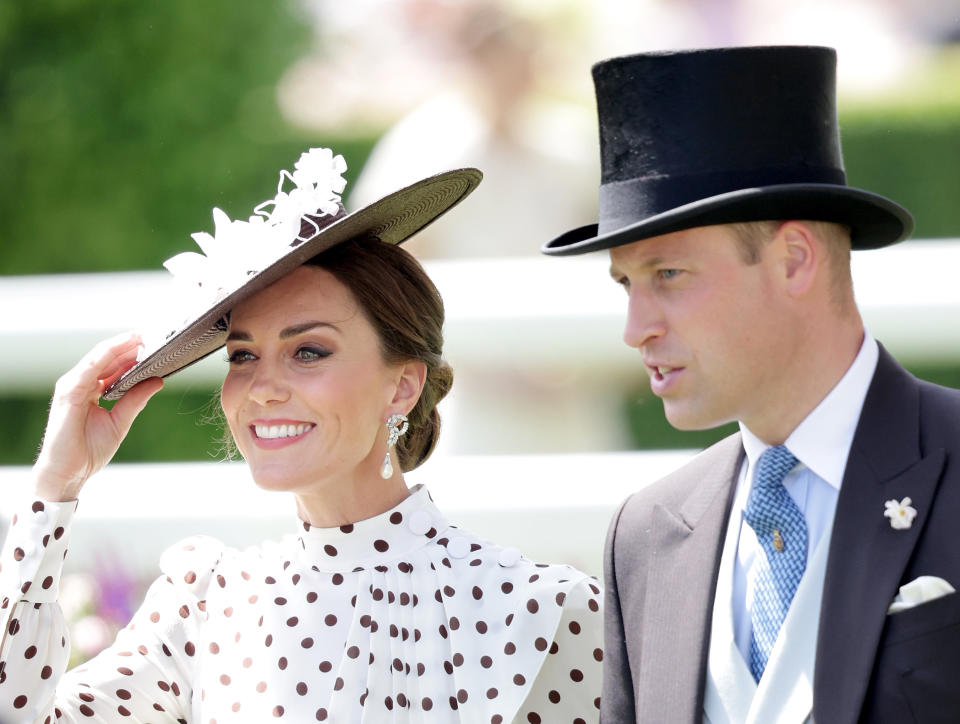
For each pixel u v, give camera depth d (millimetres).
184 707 10539
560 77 24203
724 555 8891
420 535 10344
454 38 21344
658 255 8305
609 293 16500
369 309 10000
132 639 10641
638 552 9258
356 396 9906
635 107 8555
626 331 8508
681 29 35031
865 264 16484
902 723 7758
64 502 10336
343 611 10148
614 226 8617
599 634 10109
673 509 9211
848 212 8312
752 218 8180
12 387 17703
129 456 26844
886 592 7918
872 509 8156
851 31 37562
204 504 15977
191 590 10648
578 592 10094
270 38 32312
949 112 32781
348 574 10250
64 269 31859
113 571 15062
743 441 8961
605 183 8781
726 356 8266
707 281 8242
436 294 10531
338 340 9875
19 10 31703
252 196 32188
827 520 8445
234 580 10578
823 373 8422
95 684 10438
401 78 32906
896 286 16266
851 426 8438
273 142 32406
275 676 10062
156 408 26875
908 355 16703
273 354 9883
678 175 8445
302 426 9867
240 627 10352
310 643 10102
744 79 8398
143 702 10531
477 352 16672
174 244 31984
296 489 9891
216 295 10164
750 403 8422
